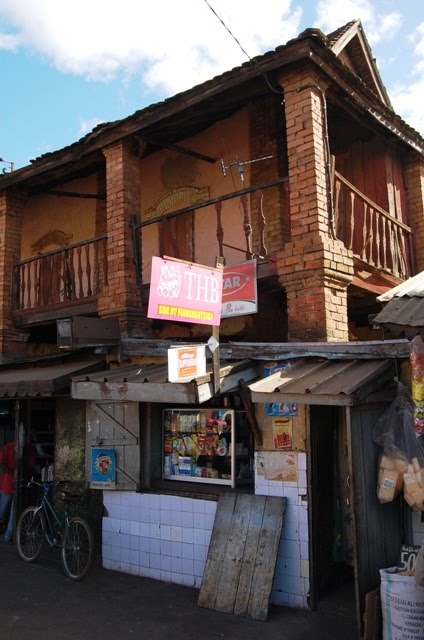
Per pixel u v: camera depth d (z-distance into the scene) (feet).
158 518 22.65
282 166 30.66
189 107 25.73
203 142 34.17
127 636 16.89
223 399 22.85
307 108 22.38
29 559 25.38
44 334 37.65
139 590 21.13
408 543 17.83
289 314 21.74
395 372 17.94
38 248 43.04
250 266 23.67
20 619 18.40
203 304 18.44
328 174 22.45
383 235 26.58
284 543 19.21
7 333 34.37
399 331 16.47
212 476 22.63
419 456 16.20
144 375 21.16
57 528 25.96
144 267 35.91
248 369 20.76
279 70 23.15
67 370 27.07
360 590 15.67
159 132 30.22
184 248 34.04
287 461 19.54
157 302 16.85
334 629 17.03
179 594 20.52
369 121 27.20
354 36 32.60
